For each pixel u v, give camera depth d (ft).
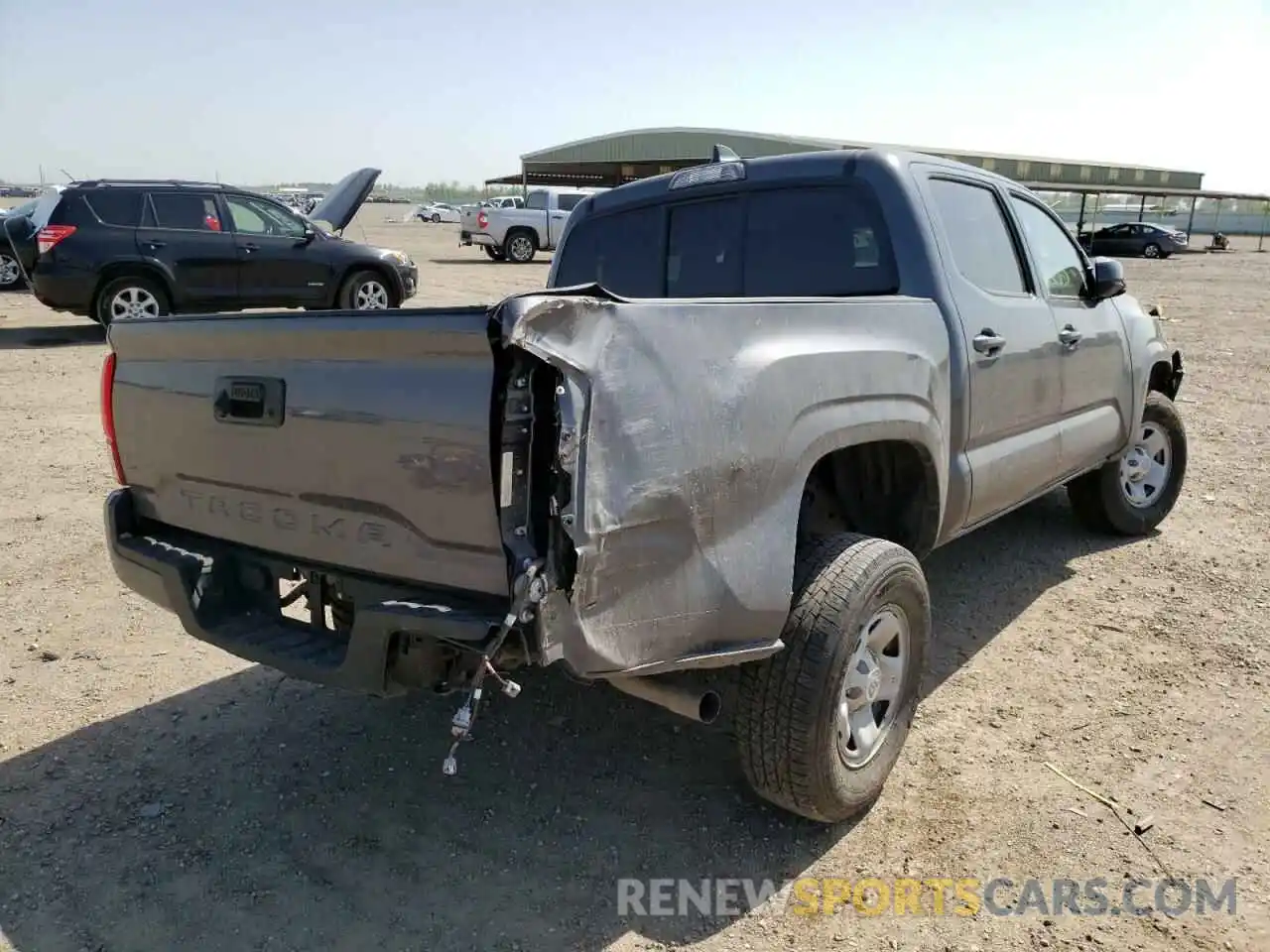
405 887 9.37
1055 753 11.49
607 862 9.71
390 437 8.10
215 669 13.70
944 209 12.89
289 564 9.38
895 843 9.95
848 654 9.38
